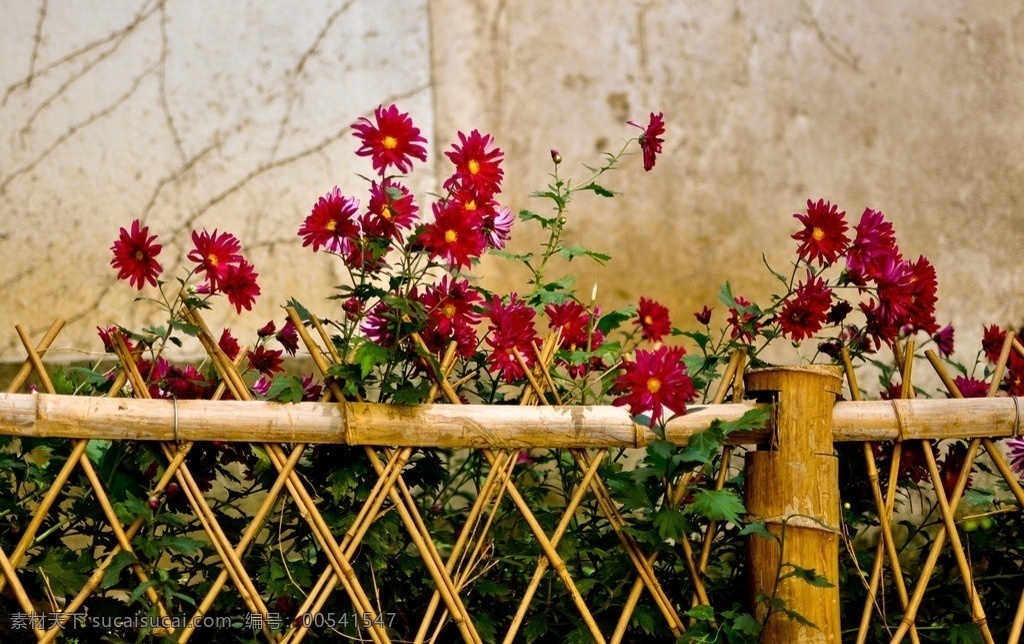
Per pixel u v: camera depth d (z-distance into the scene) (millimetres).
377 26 2748
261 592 1645
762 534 1494
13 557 1422
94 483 1444
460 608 1511
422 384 1560
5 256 2666
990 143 2668
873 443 1696
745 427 1514
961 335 2617
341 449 1539
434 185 2699
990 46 2680
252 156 2721
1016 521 1864
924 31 2701
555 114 2781
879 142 2693
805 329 1666
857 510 1807
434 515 1826
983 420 1587
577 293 2729
